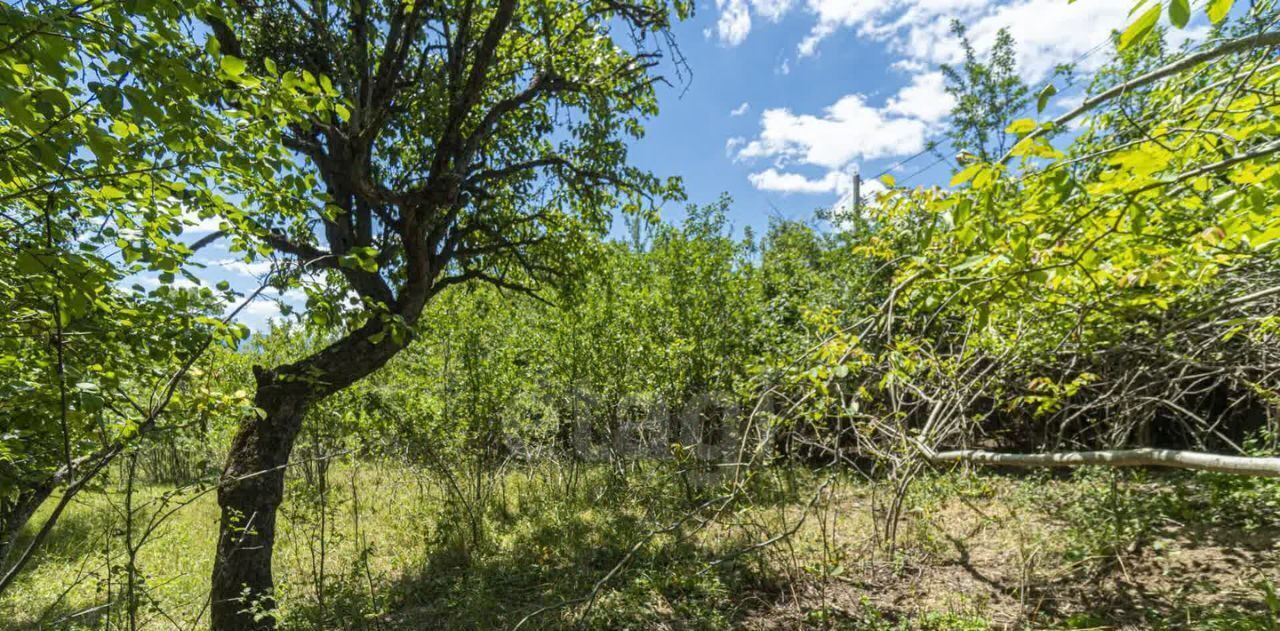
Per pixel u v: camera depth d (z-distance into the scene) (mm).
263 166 2961
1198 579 4121
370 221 6051
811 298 7527
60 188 2320
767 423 3393
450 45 5605
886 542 5418
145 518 7227
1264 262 2701
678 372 7816
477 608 4586
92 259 2311
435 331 7461
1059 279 1983
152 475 9398
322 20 4469
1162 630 3605
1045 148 1554
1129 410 4793
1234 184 1672
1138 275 1896
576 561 5695
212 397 3057
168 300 2885
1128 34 1173
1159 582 4195
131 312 2779
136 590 3426
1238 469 1757
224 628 4410
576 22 6602
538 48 6867
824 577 4449
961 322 3850
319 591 4484
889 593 4664
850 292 6523
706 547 5645
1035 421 7062
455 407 7762
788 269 8922
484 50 5109
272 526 4746
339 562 6012
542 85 6074
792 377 2920
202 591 5242
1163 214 2057
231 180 3230
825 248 10453
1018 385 4738
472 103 5246
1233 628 3375
